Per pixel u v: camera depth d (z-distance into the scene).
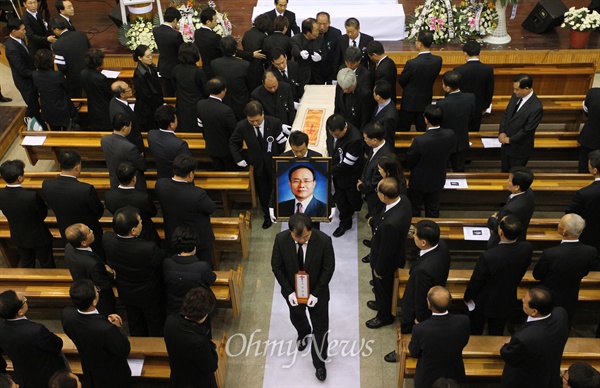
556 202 7.96
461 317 4.87
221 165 8.42
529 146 7.83
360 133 7.09
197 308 4.87
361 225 8.23
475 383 6.13
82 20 13.45
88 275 5.68
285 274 5.88
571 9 11.28
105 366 5.22
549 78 10.66
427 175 7.10
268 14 10.40
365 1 12.32
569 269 5.60
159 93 8.90
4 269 6.86
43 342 5.09
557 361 4.94
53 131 8.95
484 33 11.71
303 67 9.87
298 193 6.54
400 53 11.48
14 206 6.71
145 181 7.41
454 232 7.05
